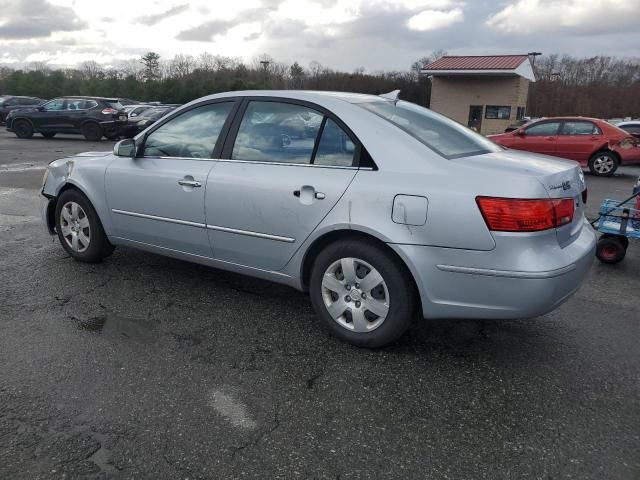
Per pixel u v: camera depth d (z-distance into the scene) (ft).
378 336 10.45
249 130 12.03
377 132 10.36
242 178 11.66
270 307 12.94
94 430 8.13
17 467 7.32
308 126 11.19
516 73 95.81
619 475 7.39
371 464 7.53
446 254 9.43
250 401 8.99
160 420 8.41
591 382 9.80
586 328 12.17
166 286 14.14
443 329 11.95
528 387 9.59
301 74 201.87
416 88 172.24
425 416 8.67
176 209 12.87
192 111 13.15
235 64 210.59
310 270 11.51
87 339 11.04
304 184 10.76
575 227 10.25
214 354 10.57
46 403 8.77
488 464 7.57
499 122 101.35
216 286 14.23
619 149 41.47
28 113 66.80
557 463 7.61
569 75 189.98
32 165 40.27
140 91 167.22
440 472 7.40
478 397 9.24
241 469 7.38
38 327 11.53
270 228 11.34
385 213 9.83
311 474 7.31
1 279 14.34
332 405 8.93
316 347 10.94
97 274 14.88
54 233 16.55
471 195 9.18
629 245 20.21
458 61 103.60
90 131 65.51
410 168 9.87
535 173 9.41
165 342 11.02
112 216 14.38
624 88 184.14
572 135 42.86
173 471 7.32
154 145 13.67
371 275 10.30
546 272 9.02
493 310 9.39
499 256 9.08
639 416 8.77
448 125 12.14
